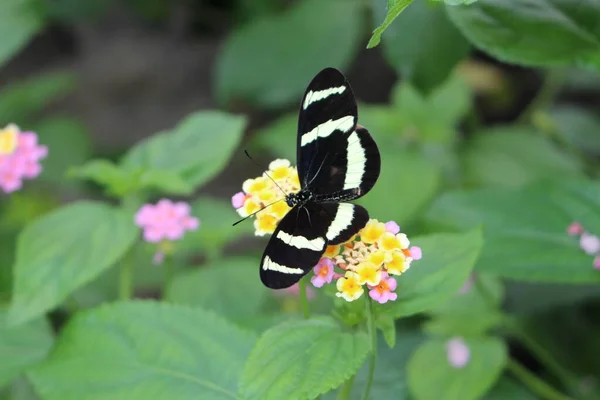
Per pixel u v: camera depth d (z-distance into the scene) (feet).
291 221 2.35
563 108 4.29
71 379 2.57
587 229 2.79
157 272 3.24
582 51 2.68
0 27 3.84
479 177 3.50
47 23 4.76
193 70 4.77
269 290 2.96
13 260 3.13
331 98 2.39
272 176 2.43
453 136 3.51
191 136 2.88
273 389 2.35
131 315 2.62
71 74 4.59
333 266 2.36
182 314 2.61
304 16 4.04
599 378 3.06
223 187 4.45
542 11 2.67
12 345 2.73
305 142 2.40
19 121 4.26
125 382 2.56
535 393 3.00
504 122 4.65
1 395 2.83
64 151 4.19
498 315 2.82
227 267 2.95
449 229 2.88
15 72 4.98
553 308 3.15
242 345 2.58
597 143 4.03
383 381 2.84
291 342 2.39
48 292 2.67
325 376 2.36
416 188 3.10
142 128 4.68
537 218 2.83
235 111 4.65
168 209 2.77
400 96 3.53
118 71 4.71
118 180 2.79
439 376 2.77
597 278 2.70
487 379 2.76
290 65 4.00
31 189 4.09
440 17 2.94
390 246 2.36
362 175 2.38
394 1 2.27
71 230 2.71
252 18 4.58
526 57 2.70
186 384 2.55
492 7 2.68
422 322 3.04
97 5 4.55
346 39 3.96
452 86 3.51
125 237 2.72
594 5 2.66
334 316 2.45
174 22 4.90
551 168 3.53
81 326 2.61
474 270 2.75
